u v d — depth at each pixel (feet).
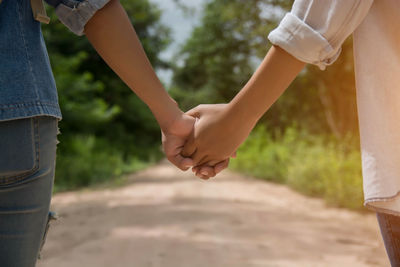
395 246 3.65
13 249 3.41
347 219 20.35
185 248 13.29
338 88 48.67
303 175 31.04
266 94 3.86
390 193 3.28
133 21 83.05
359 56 3.51
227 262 11.81
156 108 4.44
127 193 29.96
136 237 14.84
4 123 3.12
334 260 12.41
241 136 4.30
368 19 3.47
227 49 80.59
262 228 16.83
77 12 3.76
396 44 3.38
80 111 51.31
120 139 81.76
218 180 43.01
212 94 93.61
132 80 4.16
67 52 59.88
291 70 3.69
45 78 3.33
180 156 4.66
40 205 3.45
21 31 3.25
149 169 71.15
